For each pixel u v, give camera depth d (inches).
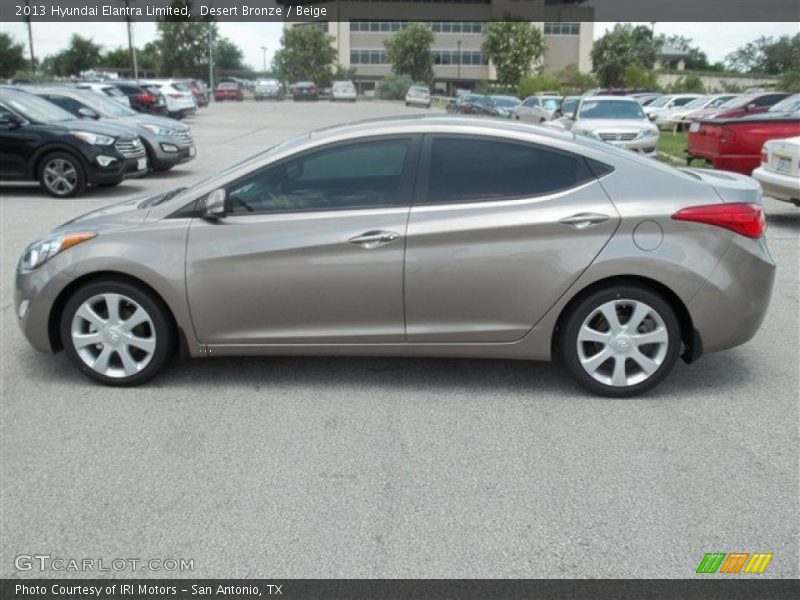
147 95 1116.5
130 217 191.0
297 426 171.6
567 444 162.1
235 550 126.7
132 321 189.5
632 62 2495.1
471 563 122.8
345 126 194.2
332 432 168.6
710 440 163.8
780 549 125.8
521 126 187.9
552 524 133.0
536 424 171.8
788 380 197.9
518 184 180.7
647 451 158.9
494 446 161.5
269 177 185.5
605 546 126.8
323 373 202.7
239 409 180.7
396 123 187.5
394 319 183.2
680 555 124.3
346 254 179.9
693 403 183.2
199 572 121.5
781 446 161.3
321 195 183.9
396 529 131.9
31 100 548.7
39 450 160.7
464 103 1599.4
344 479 148.3
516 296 179.5
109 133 530.6
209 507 139.0
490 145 182.2
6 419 175.6
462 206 179.6
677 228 175.9
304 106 2224.4
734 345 184.1
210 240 183.6
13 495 143.3
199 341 188.5
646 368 182.1
